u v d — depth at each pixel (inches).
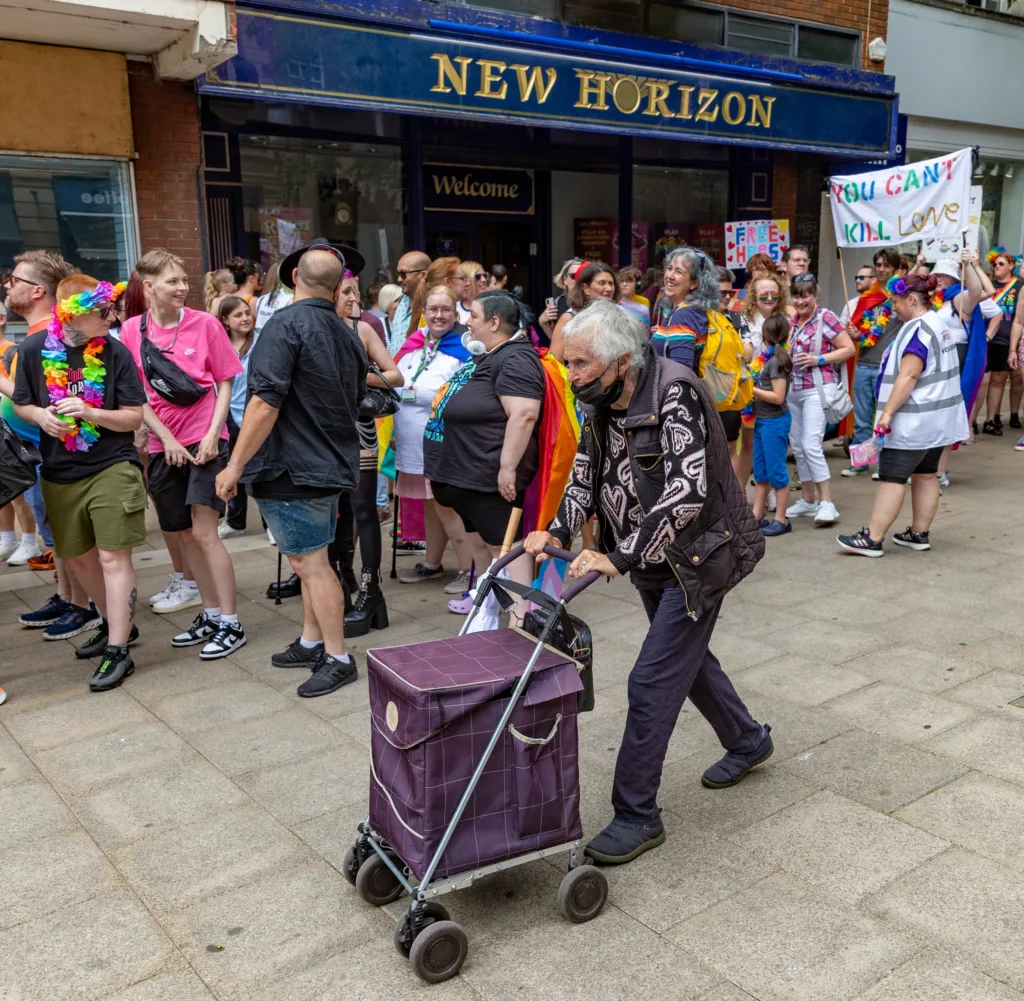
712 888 114.0
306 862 121.4
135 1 253.9
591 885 108.0
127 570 177.3
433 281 220.5
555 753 104.0
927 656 182.1
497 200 442.6
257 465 162.4
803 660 181.3
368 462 194.4
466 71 346.0
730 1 432.5
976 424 425.7
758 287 262.8
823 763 142.9
